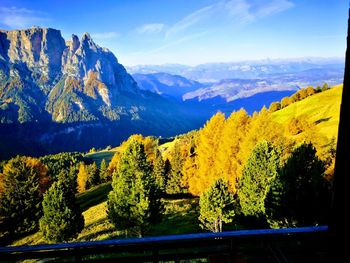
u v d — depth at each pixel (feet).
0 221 164.76
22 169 170.09
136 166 102.27
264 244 22.72
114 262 20.92
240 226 112.47
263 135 139.33
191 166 205.57
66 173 342.44
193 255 22.11
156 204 100.01
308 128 191.83
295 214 76.48
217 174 155.84
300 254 23.02
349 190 16.35
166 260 21.72
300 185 76.07
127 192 101.14
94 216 163.12
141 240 20.04
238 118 153.17
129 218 99.71
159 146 513.45
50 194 115.75
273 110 408.67
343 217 16.89
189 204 153.69
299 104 354.13
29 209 167.02
